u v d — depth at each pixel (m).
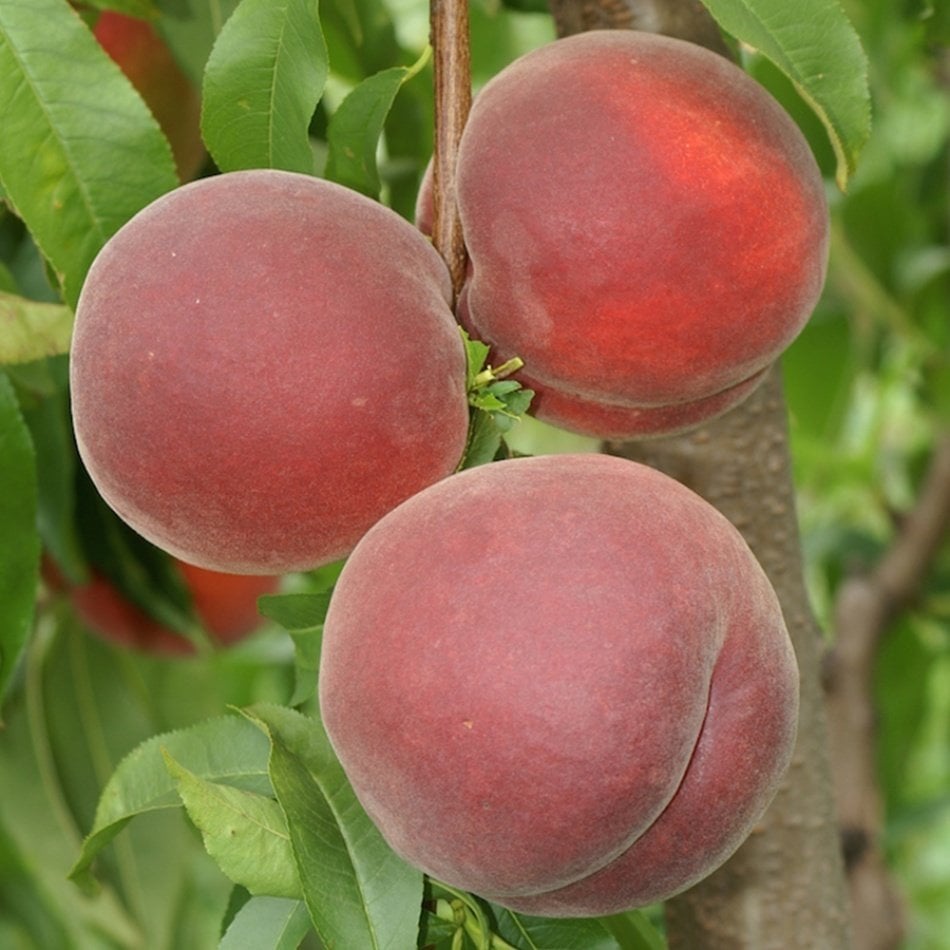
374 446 0.70
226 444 0.69
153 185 0.75
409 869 0.71
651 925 0.77
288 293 0.69
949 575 1.07
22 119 0.74
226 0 0.82
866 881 0.96
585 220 0.71
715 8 0.71
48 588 0.95
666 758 0.67
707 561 0.68
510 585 0.67
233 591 0.96
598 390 0.74
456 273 0.74
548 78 0.72
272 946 0.72
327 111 0.89
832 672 1.00
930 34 0.84
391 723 0.67
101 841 0.74
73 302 0.75
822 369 1.09
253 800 0.71
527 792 0.67
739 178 0.72
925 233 1.17
